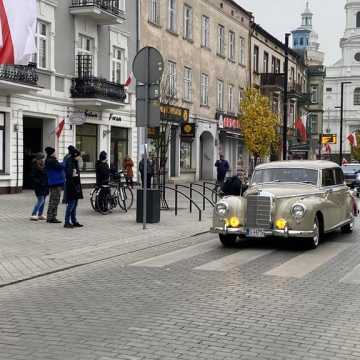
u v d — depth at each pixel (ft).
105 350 18.10
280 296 25.31
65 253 35.99
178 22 121.70
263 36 177.27
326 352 18.11
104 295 25.63
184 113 119.65
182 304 23.88
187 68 126.93
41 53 82.38
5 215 53.88
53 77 84.23
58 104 85.61
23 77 73.77
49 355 17.67
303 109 224.53
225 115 145.59
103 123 96.43
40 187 50.55
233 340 19.17
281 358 17.53
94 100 87.86
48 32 83.30
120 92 96.32
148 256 36.40
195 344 18.71
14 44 38.17
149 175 64.54
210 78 138.72
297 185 42.52
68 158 46.88
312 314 22.44
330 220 42.29
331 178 44.91
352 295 25.64
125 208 60.90
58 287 27.43
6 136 75.87
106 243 40.24
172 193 95.96
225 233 38.88
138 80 47.57
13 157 76.64
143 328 20.44
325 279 29.09
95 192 59.26
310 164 44.16
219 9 142.92
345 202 46.57
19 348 18.34
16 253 35.53
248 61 163.84
